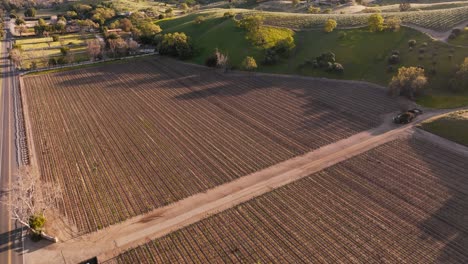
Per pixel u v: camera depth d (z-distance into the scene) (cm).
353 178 5000
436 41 8675
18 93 8556
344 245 3900
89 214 4444
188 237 4056
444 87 7400
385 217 4275
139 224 4266
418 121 6456
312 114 6956
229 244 3950
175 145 6025
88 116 7238
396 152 5581
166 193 4809
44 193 4806
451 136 5897
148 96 8181
